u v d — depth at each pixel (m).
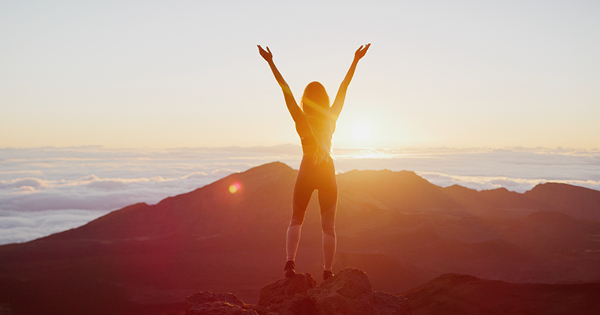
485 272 95.19
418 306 46.66
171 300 82.12
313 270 100.75
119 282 96.19
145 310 76.75
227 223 149.50
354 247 115.19
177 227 154.12
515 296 44.25
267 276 98.62
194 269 105.69
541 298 43.41
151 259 117.19
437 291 49.28
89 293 87.81
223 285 92.12
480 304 43.59
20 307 79.44
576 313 38.25
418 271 89.38
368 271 85.19
